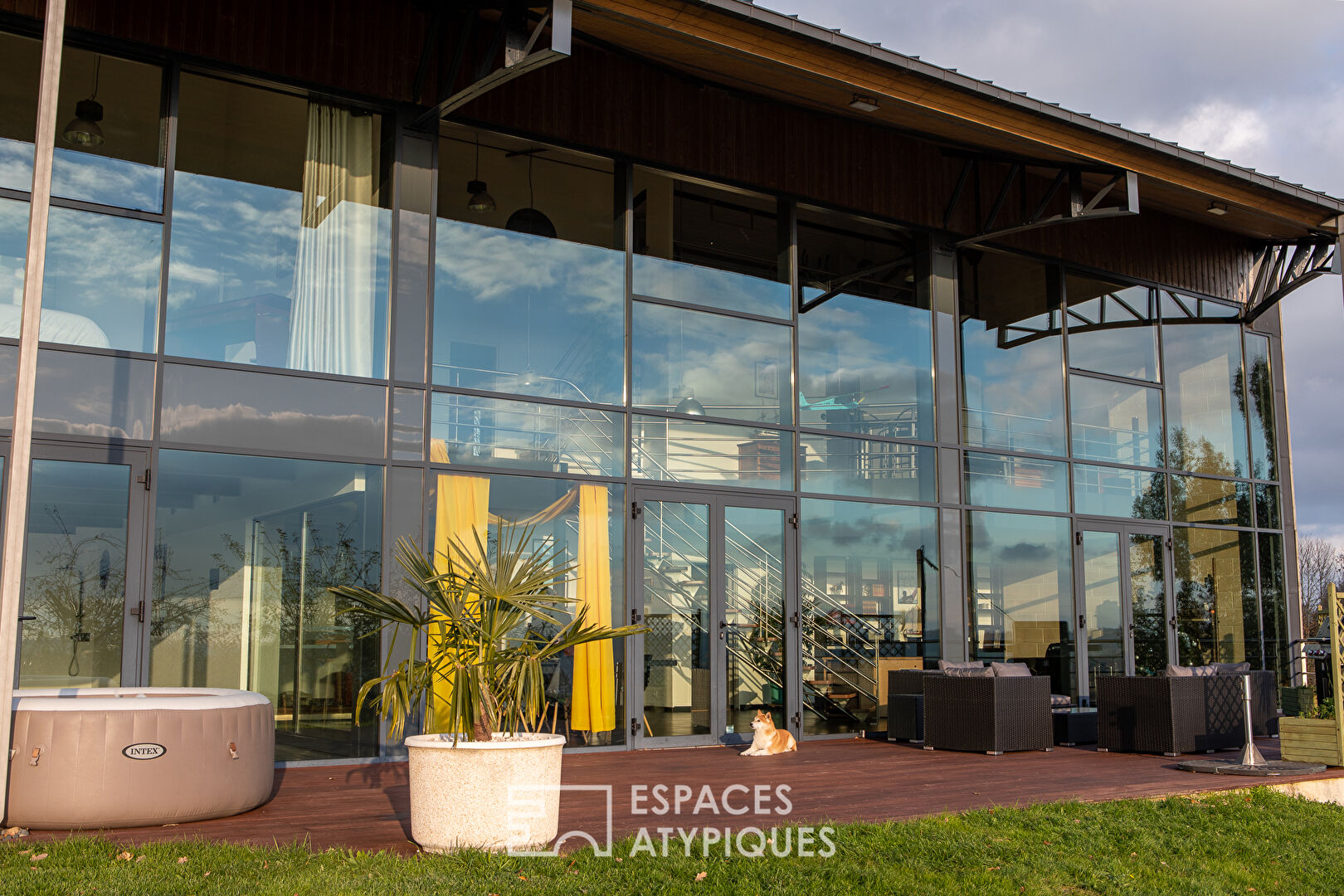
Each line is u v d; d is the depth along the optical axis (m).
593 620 8.62
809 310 10.25
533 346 8.73
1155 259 12.63
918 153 10.95
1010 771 7.63
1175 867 5.15
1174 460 12.52
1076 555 11.48
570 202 9.10
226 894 3.93
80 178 7.23
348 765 7.51
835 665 9.85
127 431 7.11
